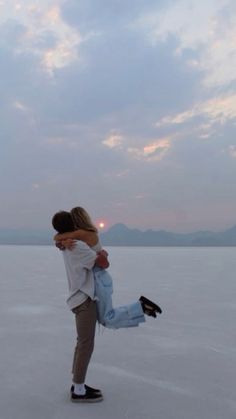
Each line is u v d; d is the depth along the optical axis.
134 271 13.45
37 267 15.70
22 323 5.41
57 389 3.08
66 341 4.50
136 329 5.03
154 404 2.80
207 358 3.84
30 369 3.55
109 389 3.08
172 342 4.43
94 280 2.87
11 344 4.36
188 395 2.96
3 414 2.64
